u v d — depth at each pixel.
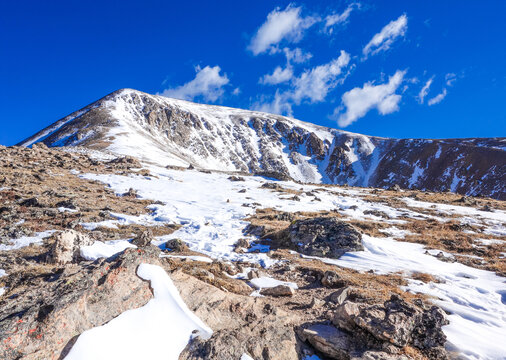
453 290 13.14
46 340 5.90
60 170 42.56
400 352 7.30
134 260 8.30
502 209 42.19
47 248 15.48
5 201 24.80
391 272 15.66
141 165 59.62
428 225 29.56
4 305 6.66
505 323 10.02
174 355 6.48
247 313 8.98
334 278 13.51
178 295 8.07
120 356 6.09
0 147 46.41
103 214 24.92
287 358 7.47
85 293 6.91
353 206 39.16
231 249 19.77
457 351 7.83
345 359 7.57
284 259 17.69
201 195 40.56
